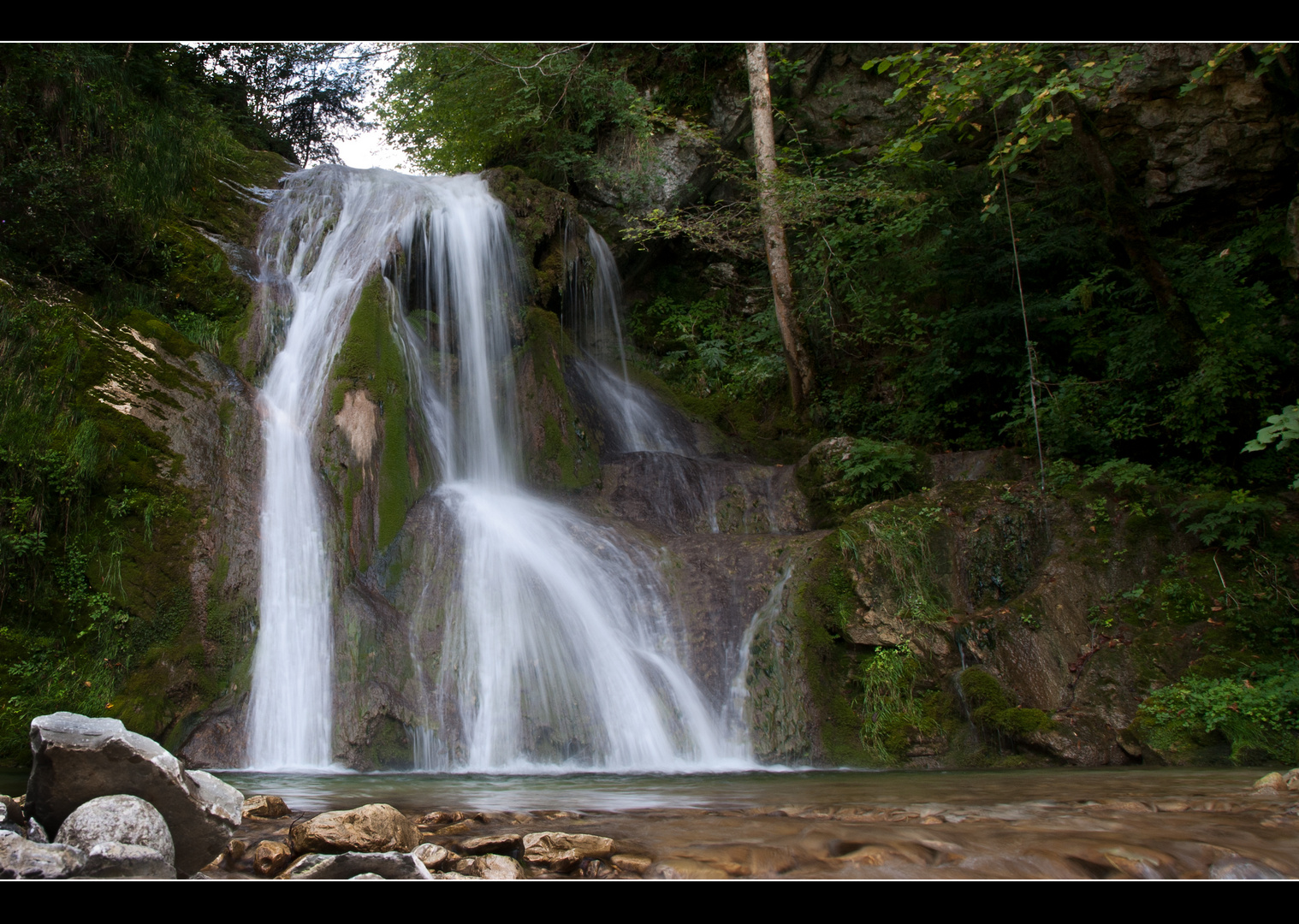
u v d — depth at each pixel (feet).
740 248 56.08
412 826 12.66
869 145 58.49
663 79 63.10
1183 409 39.91
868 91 57.88
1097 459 41.39
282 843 11.93
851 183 49.90
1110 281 48.55
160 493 29.99
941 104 34.45
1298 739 25.52
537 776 24.43
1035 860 11.17
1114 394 43.14
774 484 42.98
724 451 53.11
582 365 50.37
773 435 55.67
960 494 36.04
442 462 40.14
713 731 29.99
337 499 33.27
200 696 27.37
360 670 28.50
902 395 54.49
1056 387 45.93
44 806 11.36
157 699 26.32
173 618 28.25
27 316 30.99
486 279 46.29
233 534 30.50
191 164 43.37
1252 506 32.78
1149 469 36.22
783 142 60.75
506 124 60.13
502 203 49.49
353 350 36.47
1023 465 40.96
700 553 35.09
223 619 28.81
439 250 44.55
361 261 41.37
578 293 54.24
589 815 15.17
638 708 29.60
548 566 33.17
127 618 27.40
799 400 56.29
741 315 64.03
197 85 60.44
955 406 49.49
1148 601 31.94
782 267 53.88
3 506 26.99
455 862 11.34
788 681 30.42
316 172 48.39
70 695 25.54
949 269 50.29
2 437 27.68
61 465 28.22
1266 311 43.91
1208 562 32.63
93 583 27.50
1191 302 43.29
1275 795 16.69
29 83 37.50
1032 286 49.73
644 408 53.47
